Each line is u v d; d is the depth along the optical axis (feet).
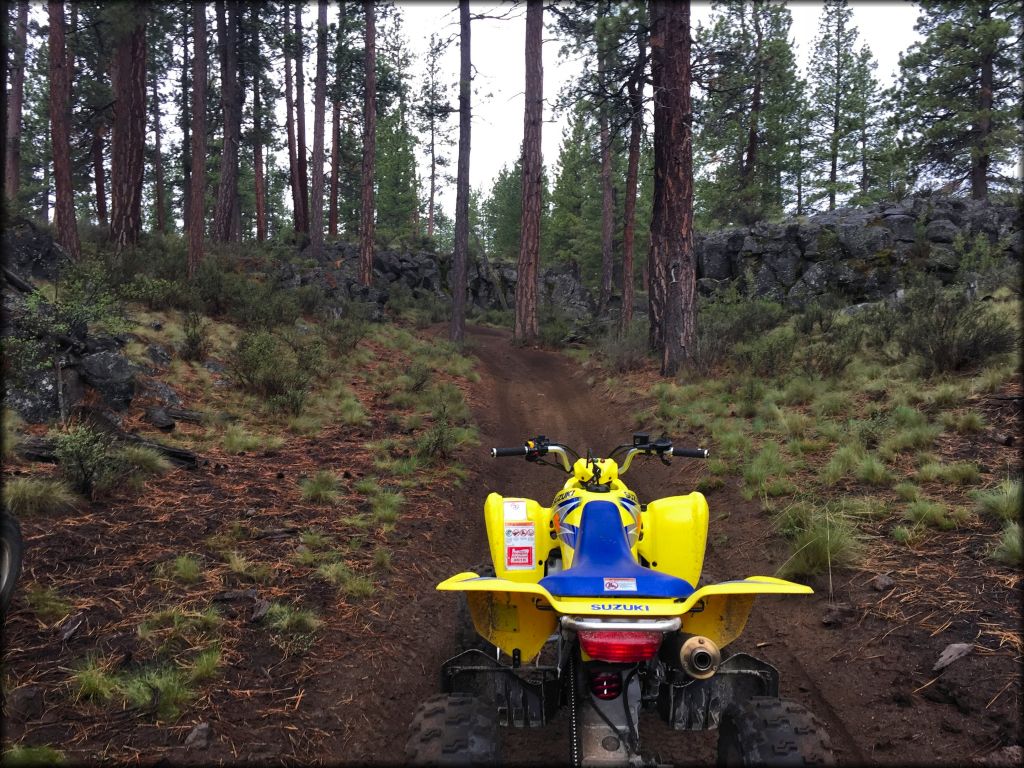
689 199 51.96
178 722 11.66
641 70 57.93
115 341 36.17
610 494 11.79
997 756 10.77
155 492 23.06
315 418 37.37
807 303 80.59
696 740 12.37
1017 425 26.84
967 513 19.92
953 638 14.29
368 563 19.63
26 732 10.89
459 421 43.11
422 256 136.05
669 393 44.91
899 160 117.19
